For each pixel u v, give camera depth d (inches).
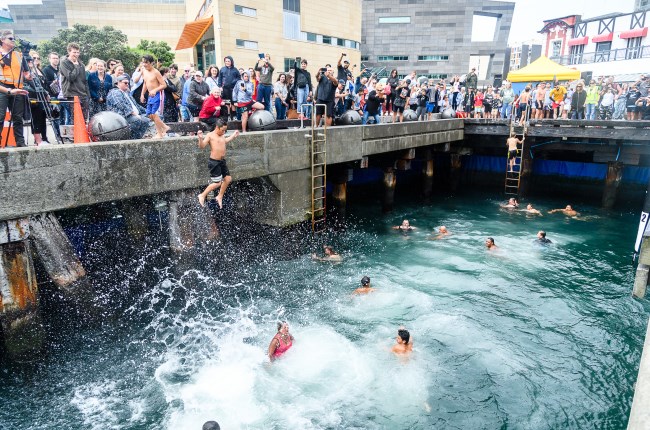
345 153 522.9
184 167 344.8
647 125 631.8
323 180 501.4
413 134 652.7
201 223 381.7
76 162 277.4
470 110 888.3
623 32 1465.3
